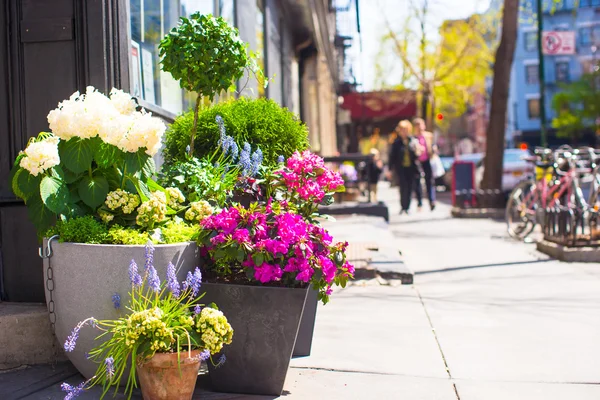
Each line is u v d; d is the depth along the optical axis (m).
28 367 3.86
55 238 3.43
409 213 18.16
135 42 5.08
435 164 18.08
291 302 3.37
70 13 4.25
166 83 5.96
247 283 3.46
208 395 3.44
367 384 3.64
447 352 4.28
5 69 4.29
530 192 10.97
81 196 3.59
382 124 49.84
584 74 48.81
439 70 48.81
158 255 3.29
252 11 9.92
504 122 17.73
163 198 3.60
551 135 57.03
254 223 3.38
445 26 44.00
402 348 4.37
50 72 4.26
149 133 3.54
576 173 9.56
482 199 17.41
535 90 60.81
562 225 8.77
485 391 3.54
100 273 3.27
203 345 3.16
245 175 4.00
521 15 53.19
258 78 4.58
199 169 4.03
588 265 8.11
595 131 48.31
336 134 38.59
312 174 3.84
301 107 20.06
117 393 3.40
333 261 3.46
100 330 3.29
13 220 4.28
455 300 5.96
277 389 3.44
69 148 3.58
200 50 3.98
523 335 4.71
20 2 4.28
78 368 3.48
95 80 4.22
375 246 8.45
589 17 53.22
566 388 3.60
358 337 4.64
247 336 3.40
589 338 4.62
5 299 4.30
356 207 14.09
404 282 6.87
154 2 5.69
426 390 3.55
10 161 4.29
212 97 4.12
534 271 7.68
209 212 3.74
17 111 4.29
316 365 3.98
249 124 4.55
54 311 3.47
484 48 45.69
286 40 15.66
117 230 3.45
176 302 3.17
